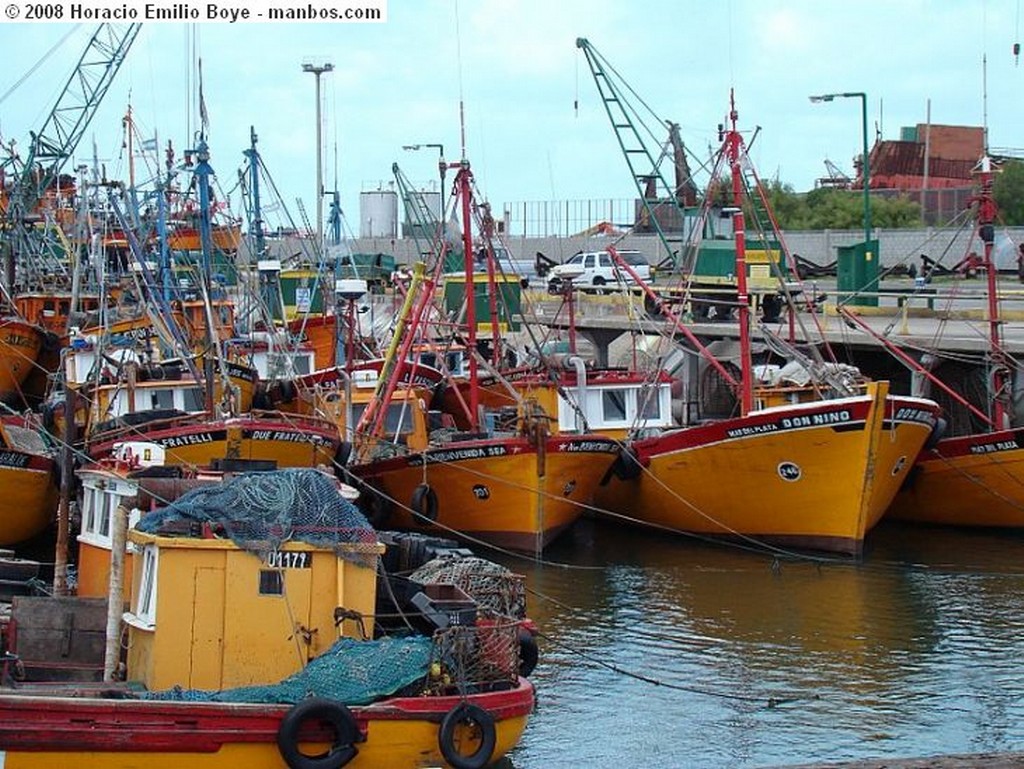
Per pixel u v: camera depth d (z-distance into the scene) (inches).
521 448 1290.6
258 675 715.4
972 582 1209.4
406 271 1971.0
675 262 2158.0
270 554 716.7
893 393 1749.5
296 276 2287.2
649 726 850.1
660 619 1091.9
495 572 845.2
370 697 697.6
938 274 2383.1
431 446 1363.2
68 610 771.4
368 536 734.5
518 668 782.5
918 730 845.2
